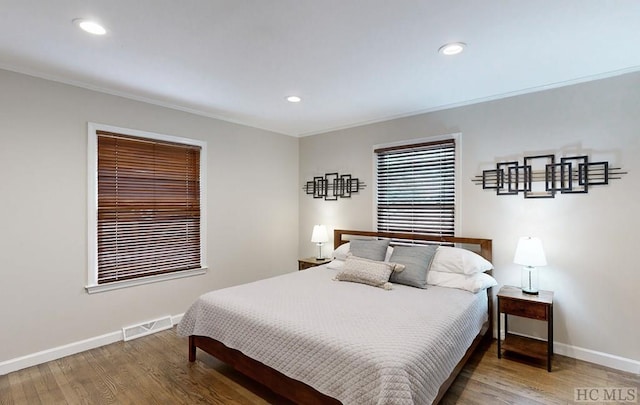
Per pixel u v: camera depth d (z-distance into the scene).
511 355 2.86
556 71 2.62
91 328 3.00
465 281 2.91
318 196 4.78
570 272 2.83
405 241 3.82
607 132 2.67
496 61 2.44
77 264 2.91
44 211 2.73
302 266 4.46
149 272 3.40
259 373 2.21
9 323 2.57
